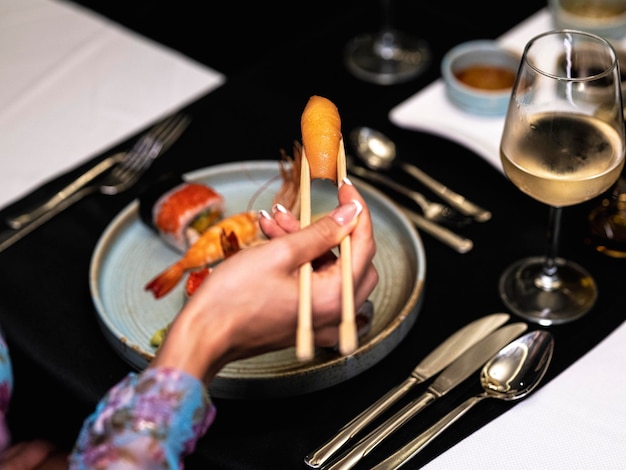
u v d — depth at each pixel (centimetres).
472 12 160
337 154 82
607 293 100
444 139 125
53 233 113
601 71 92
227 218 109
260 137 128
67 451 101
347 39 150
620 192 102
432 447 83
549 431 85
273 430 88
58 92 139
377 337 90
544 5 160
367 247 77
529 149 88
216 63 221
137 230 110
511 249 107
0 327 101
